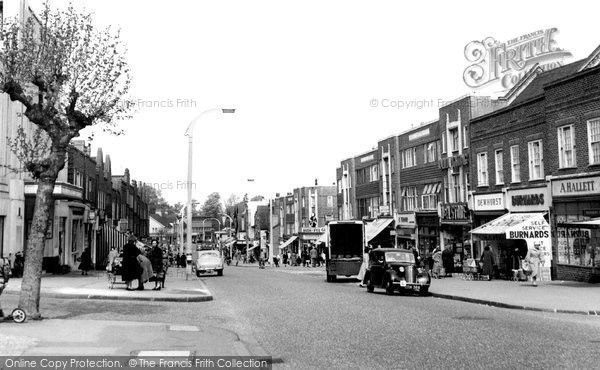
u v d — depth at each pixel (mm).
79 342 10016
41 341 10039
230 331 11914
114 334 10977
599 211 25422
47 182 13305
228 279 33719
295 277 37094
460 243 37938
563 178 27359
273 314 15562
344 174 63562
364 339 11352
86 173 45344
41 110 13695
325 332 12289
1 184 28297
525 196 30719
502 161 33344
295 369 8617
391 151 49906
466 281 29062
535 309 17078
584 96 26172
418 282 22656
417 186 45188
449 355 9656
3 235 29000
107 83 14953
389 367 8734
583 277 26359
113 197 61094
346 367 8758
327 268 32719
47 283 24078
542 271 28359
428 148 43469
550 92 28484
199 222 117062
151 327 12008
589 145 25875
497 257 32656
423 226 43469
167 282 27938
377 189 53844
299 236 78062
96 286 22641
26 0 26234
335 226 32688
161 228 119000
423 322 13938
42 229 13086
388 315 15336
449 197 40000
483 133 35156
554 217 28203
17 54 14352
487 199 34188
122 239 65438
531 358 9383
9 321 12344
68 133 13820
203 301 19250
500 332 12312
